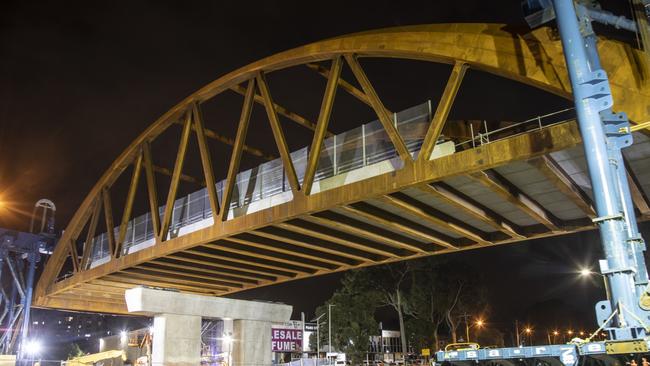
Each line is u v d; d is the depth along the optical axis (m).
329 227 33.16
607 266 8.77
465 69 23.61
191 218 40.06
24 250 56.81
